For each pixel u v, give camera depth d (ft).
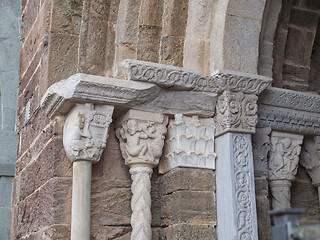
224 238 11.84
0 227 16.42
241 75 12.42
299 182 14.69
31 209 13.62
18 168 16.38
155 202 12.70
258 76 12.60
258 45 13.00
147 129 12.24
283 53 14.84
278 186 13.79
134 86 11.78
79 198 11.46
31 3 16.12
